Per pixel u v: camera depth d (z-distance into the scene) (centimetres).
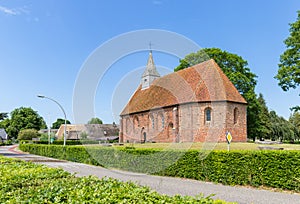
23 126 9806
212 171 1298
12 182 619
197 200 473
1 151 4534
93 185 583
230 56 3909
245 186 1186
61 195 491
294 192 1066
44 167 888
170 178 1359
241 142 3231
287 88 3756
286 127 6694
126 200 459
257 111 4000
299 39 3700
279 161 1135
